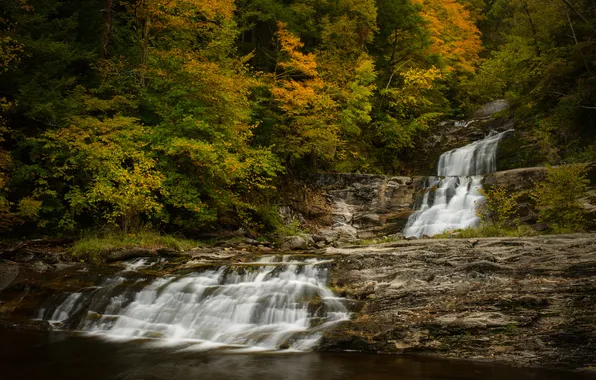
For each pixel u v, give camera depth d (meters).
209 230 18.22
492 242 11.40
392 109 29.84
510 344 7.77
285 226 20.45
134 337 9.48
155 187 15.19
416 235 19.61
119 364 7.62
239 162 17.36
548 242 10.97
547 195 14.88
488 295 8.86
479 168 25.23
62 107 16.72
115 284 11.72
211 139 17.67
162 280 11.56
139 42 19.14
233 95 17.84
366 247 13.77
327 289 10.43
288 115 22.14
